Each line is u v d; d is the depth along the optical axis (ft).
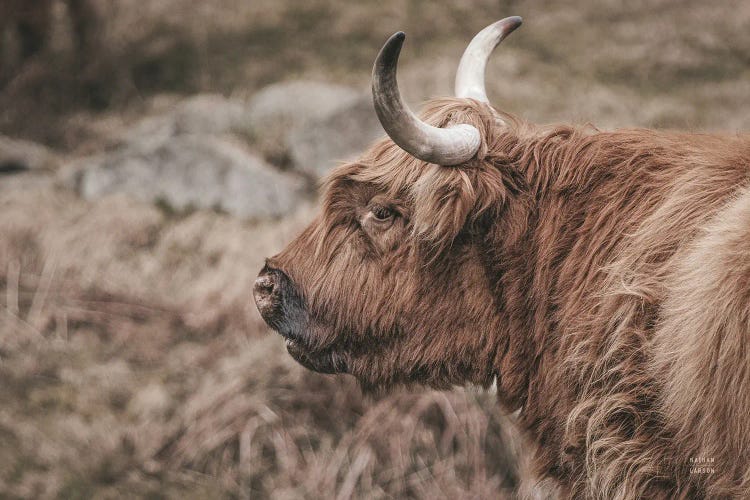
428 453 34.65
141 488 34.14
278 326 20.56
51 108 67.41
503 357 19.01
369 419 35.60
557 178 18.39
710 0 79.20
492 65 66.95
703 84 66.03
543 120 58.13
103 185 51.67
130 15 78.48
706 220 16.30
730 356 14.85
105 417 37.32
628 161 17.99
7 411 37.37
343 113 52.29
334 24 77.00
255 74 69.31
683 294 15.71
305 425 36.17
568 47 71.67
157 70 72.13
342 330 19.81
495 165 18.43
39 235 47.98
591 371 17.35
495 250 18.48
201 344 41.29
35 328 42.39
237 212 49.08
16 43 70.69
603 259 17.56
